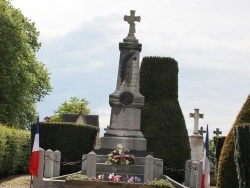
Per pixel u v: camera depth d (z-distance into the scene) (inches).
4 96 2094.0
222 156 1027.9
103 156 1439.5
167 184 1152.8
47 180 1184.2
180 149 1632.6
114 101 1545.3
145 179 1296.8
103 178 1301.7
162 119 1664.6
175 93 1731.1
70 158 1552.7
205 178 1048.8
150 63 1748.3
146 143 1553.9
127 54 1565.0
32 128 1560.0
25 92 2209.6
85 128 1577.3
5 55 2094.0
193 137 2108.8
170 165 1608.0
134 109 1545.3
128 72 1560.0
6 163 1469.0
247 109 1038.4
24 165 1620.3
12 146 1493.6
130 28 1588.3
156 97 1711.4
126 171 1366.9
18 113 2166.6
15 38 2134.6
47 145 1555.1
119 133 1525.6
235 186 1000.2
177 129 1659.7
